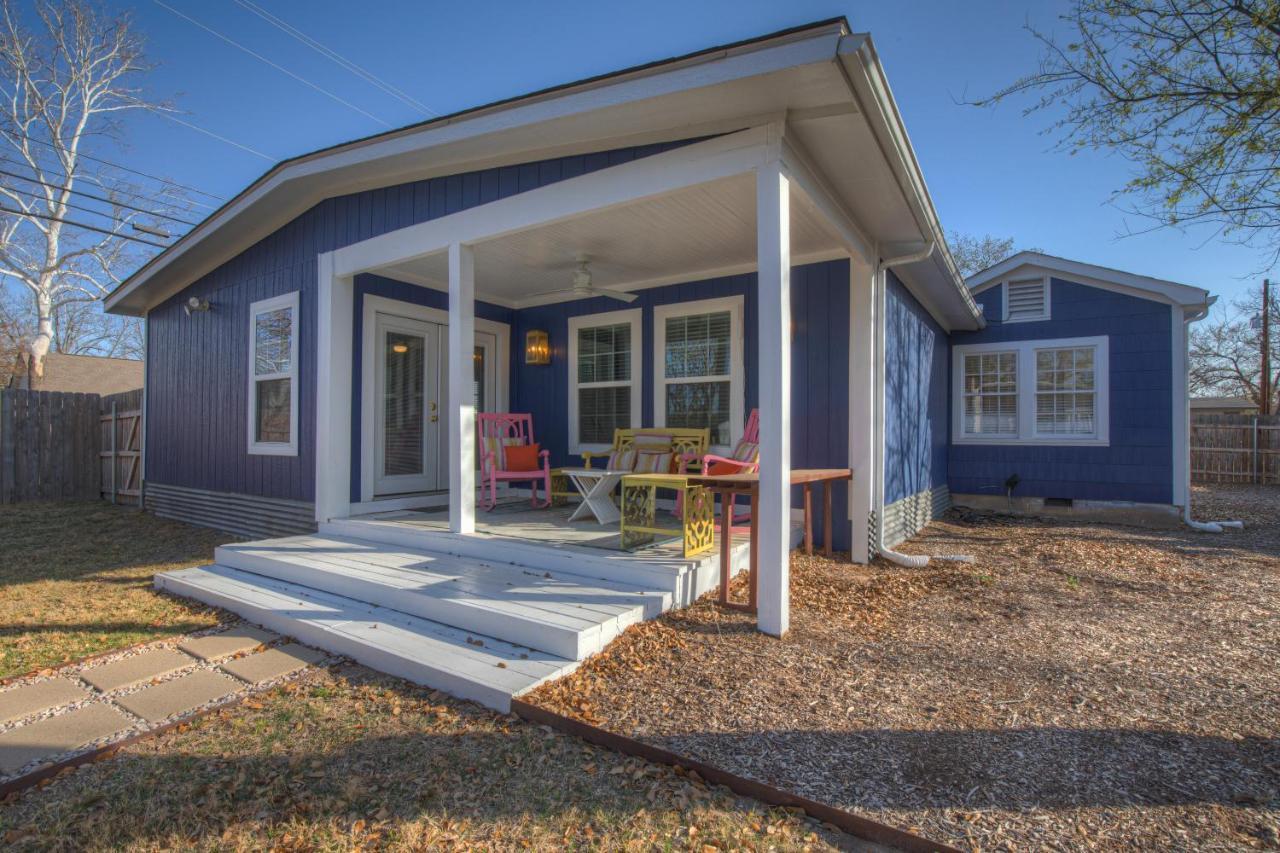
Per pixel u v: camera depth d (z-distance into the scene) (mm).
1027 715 2627
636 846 1901
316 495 6039
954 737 2453
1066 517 8859
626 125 3920
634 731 2506
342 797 2160
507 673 2957
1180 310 8461
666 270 6445
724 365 6395
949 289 7008
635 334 6965
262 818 2061
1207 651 3357
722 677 2973
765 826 1979
